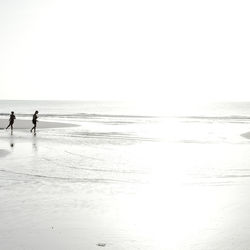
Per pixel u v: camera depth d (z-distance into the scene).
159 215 9.67
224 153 22.70
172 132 38.66
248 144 28.00
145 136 33.75
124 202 10.95
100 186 13.12
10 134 33.31
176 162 18.98
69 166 17.28
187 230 8.53
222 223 9.05
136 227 8.73
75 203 10.80
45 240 7.82
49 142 27.27
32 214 9.65
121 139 30.70
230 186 13.29
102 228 8.62
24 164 17.55
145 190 12.58
